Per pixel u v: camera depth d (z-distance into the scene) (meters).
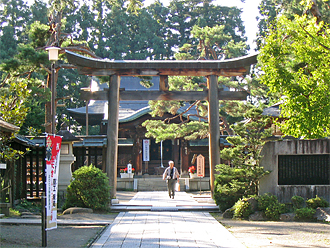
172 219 12.48
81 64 16.23
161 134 25.61
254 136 13.67
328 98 12.46
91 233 10.09
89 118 38.69
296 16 13.05
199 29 29.36
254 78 27.61
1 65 19.02
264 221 12.37
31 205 16.20
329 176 13.03
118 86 16.66
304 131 12.72
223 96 17.03
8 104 13.06
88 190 14.26
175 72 16.75
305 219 12.22
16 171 15.99
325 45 12.62
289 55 14.09
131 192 25.38
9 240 8.80
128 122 32.28
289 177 13.22
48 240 9.12
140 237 9.48
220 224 11.50
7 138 12.49
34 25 21.44
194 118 31.56
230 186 13.94
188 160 31.59
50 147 8.76
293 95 12.73
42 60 19.00
